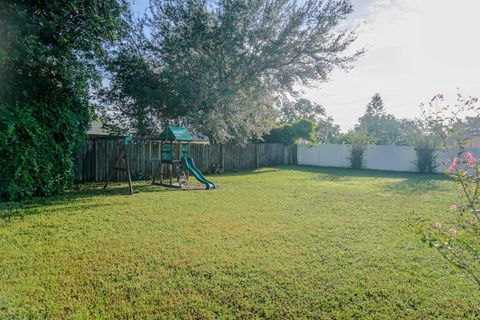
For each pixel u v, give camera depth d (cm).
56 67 686
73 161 873
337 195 754
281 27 1212
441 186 945
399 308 238
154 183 939
